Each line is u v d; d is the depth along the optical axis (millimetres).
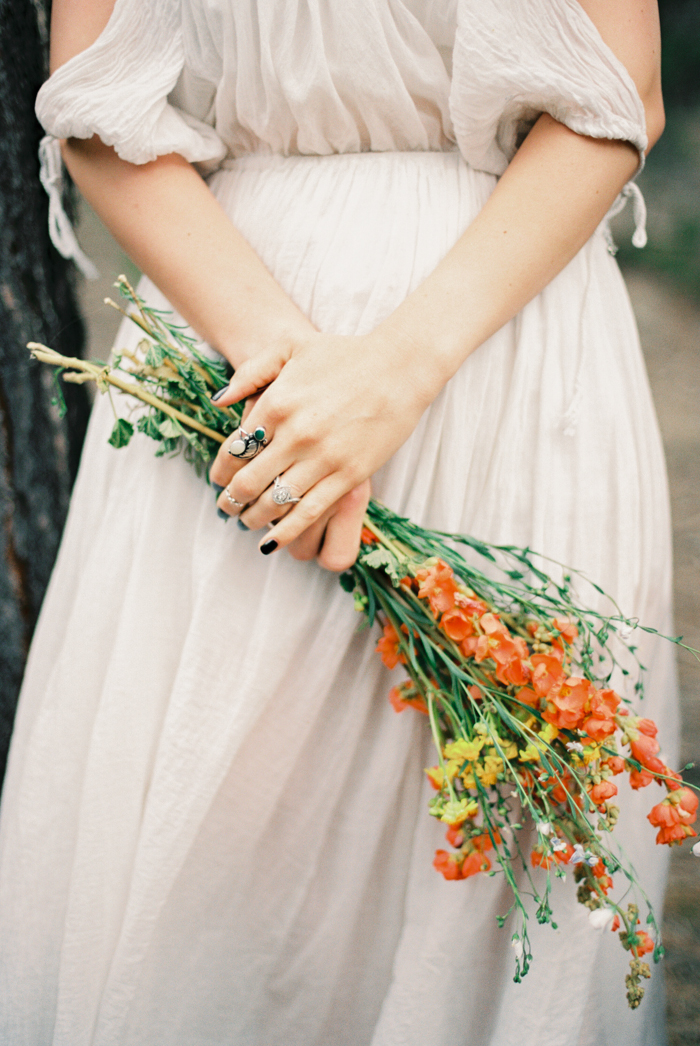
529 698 741
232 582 840
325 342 750
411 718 854
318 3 764
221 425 835
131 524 884
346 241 832
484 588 837
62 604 984
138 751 853
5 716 1446
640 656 936
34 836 887
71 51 860
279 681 834
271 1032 920
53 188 991
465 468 846
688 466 2482
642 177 3695
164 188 849
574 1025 842
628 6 792
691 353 2955
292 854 888
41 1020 896
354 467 737
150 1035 855
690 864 1498
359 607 796
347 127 843
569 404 850
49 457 1427
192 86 866
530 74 756
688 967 1325
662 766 746
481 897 847
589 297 892
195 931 864
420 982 850
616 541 872
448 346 758
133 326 986
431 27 788
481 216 806
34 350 774
